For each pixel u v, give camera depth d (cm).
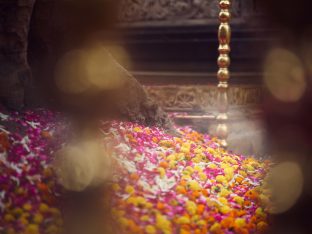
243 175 372
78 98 331
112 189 260
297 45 73
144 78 750
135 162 302
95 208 243
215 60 872
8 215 224
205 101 594
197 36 874
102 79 346
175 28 884
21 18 342
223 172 349
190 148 379
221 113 493
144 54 905
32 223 229
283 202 90
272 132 80
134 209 247
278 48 76
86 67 337
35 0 360
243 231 263
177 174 306
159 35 893
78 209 242
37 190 247
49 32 364
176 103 605
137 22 902
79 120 289
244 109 587
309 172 79
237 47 819
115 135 328
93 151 264
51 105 362
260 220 278
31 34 375
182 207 266
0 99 337
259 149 532
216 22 859
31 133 297
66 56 348
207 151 406
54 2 355
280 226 91
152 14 895
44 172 259
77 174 254
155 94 616
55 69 358
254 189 323
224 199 301
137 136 354
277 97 78
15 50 346
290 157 79
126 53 915
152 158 314
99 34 128
